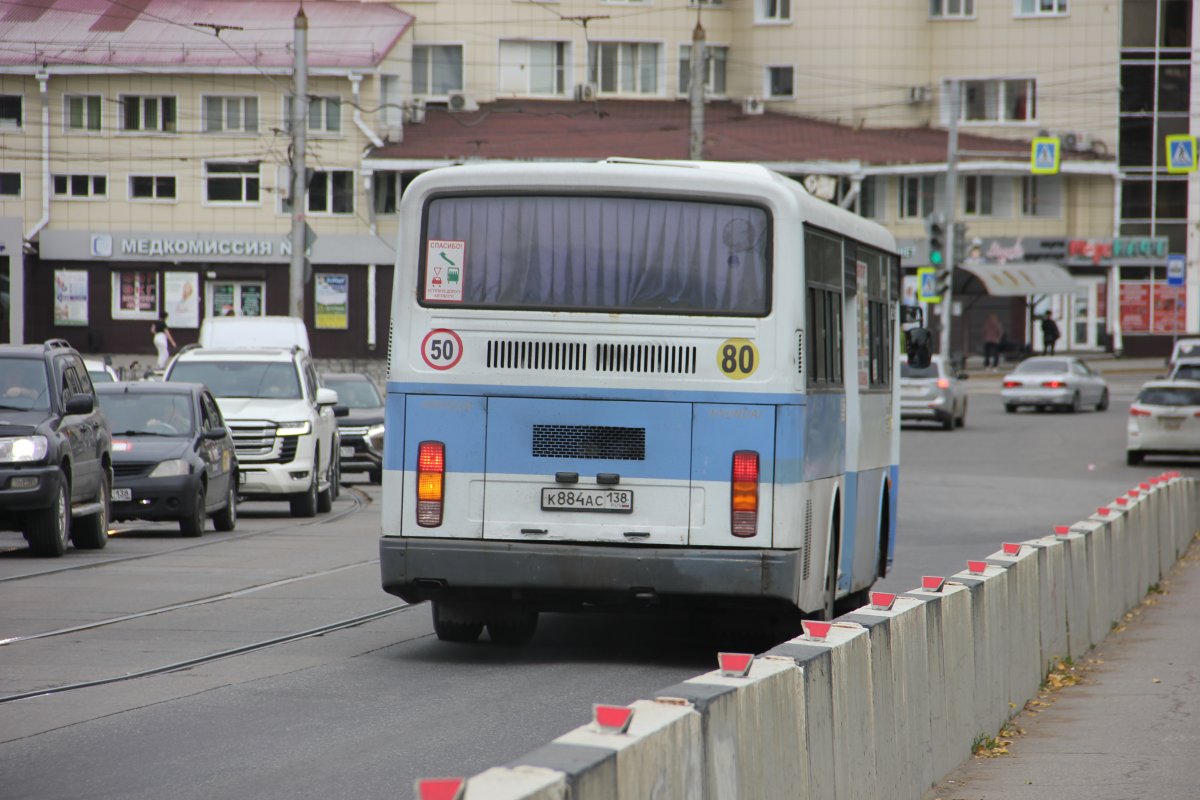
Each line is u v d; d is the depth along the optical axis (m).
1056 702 22.89
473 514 23.30
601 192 23.44
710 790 10.36
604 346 23.22
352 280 133.62
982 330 150.75
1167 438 74.75
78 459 38.59
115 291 134.25
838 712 13.25
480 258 23.53
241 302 134.12
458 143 134.50
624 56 146.12
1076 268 146.88
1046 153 107.94
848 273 26.92
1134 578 35.47
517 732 18.42
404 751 17.27
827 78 145.88
